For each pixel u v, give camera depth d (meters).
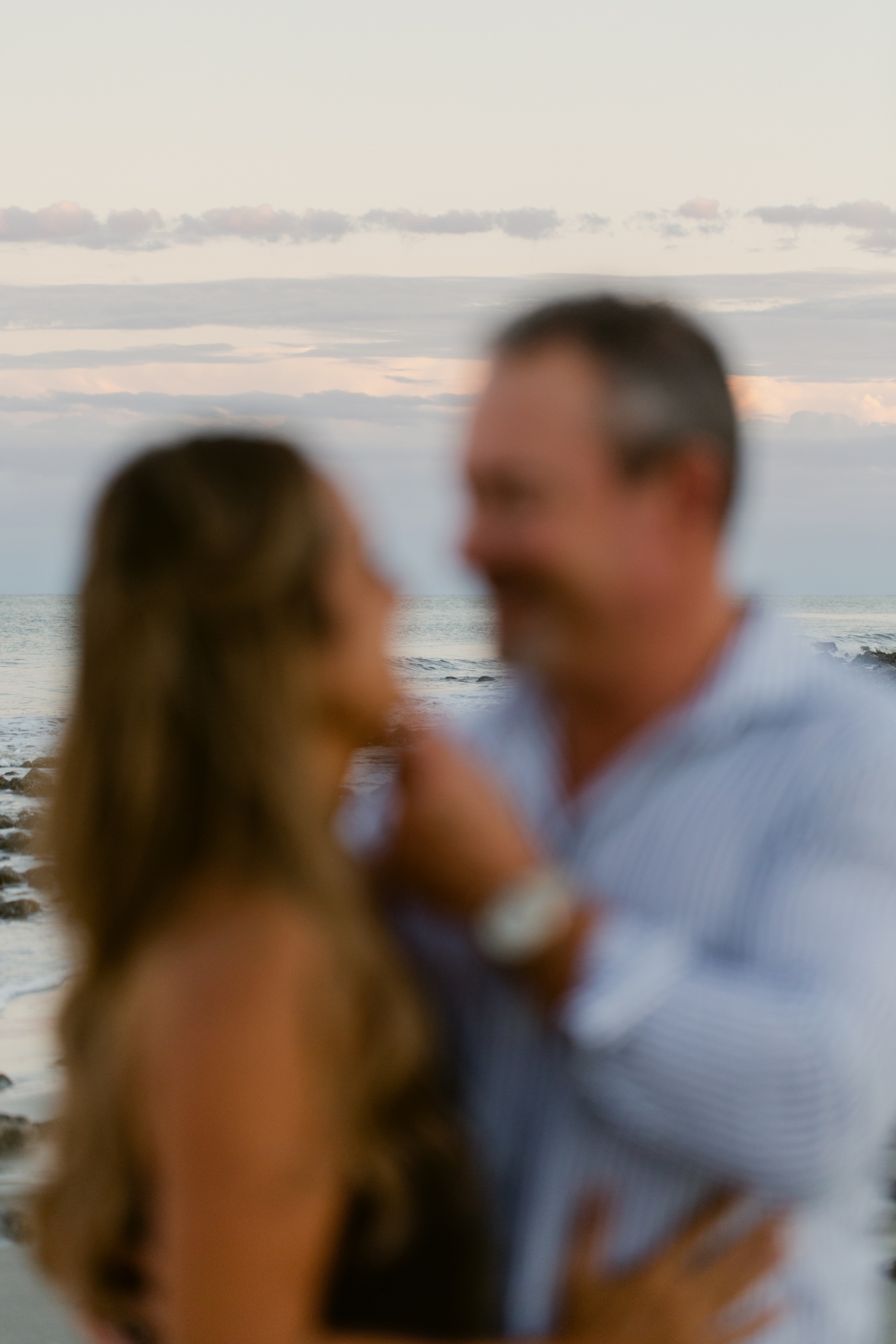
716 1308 1.78
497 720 2.24
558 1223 1.89
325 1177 1.55
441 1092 1.86
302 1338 1.54
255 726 1.60
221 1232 1.46
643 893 1.92
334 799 1.82
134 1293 1.72
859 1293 2.03
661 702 2.00
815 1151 1.62
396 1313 1.73
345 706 1.76
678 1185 1.85
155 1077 1.50
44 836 1.76
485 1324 1.83
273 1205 1.48
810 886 1.76
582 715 2.08
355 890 1.67
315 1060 1.52
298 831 1.59
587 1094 1.73
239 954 1.51
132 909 1.64
